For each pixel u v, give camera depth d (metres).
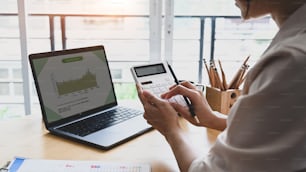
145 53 1.72
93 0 1.64
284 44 0.57
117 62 1.71
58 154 0.90
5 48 1.68
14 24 1.65
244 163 0.58
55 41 1.70
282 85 0.55
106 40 1.69
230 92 1.19
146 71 1.10
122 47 1.70
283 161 0.56
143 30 1.69
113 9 1.66
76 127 1.04
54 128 1.03
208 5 1.66
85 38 1.69
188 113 0.98
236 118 0.60
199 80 1.74
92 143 0.94
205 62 1.38
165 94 0.99
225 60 1.70
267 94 0.56
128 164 0.84
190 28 1.70
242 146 0.59
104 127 1.04
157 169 0.83
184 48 1.73
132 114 1.17
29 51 1.68
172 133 0.81
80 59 1.14
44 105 1.03
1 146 0.94
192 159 0.72
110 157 0.88
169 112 0.84
